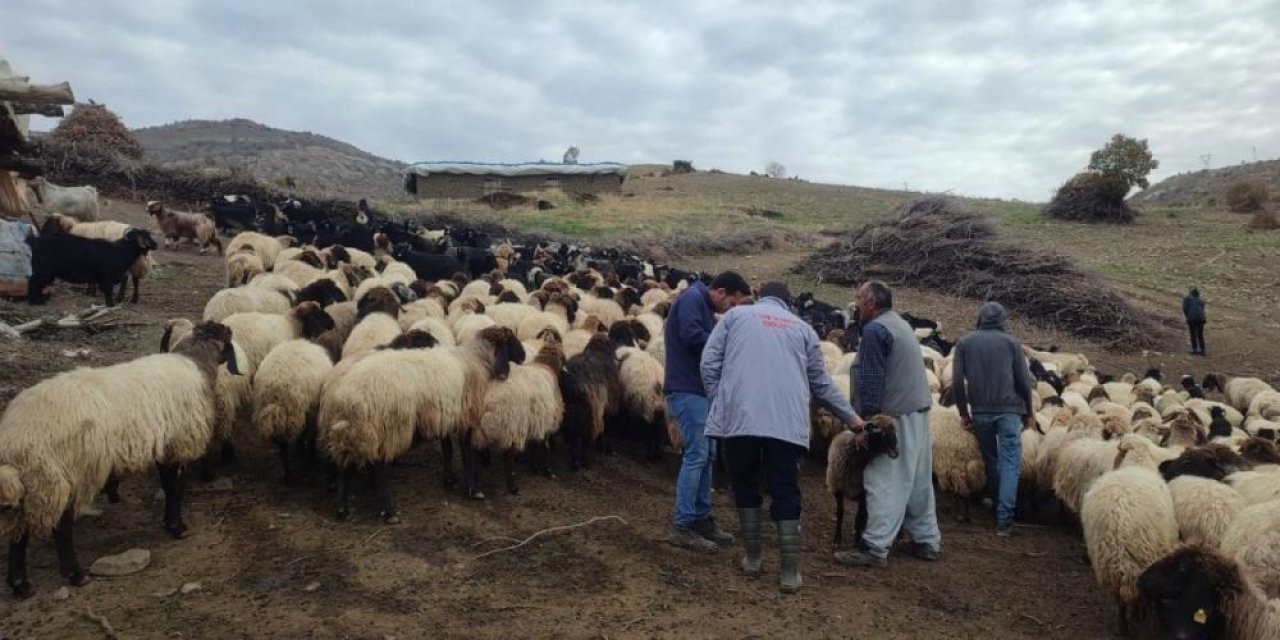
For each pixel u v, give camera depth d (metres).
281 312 10.70
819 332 16.80
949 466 8.12
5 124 12.89
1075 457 7.96
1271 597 4.86
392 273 15.56
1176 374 20.00
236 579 5.77
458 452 9.05
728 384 5.98
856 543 7.30
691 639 5.27
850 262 28.09
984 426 8.02
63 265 12.46
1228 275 28.92
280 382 7.22
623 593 5.93
